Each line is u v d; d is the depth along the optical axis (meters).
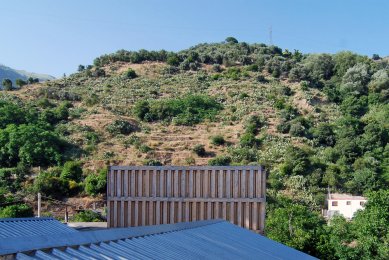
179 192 29.77
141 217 29.98
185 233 15.97
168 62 106.06
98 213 46.62
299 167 60.91
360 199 54.12
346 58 105.25
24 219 19.84
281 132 72.56
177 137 71.69
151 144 68.81
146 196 29.97
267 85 94.00
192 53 109.25
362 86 91.06
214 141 69.25
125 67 105.50
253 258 14.54
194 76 99.56
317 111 82.06
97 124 72.81
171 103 81.19
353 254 32.81
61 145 63.84
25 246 8.44
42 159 59.34
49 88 88.25
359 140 68.94
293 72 97.56
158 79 97.69
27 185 53.81
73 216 46.72
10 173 55.41
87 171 58.69
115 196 30.17
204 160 64.69
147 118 77.12
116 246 10.88
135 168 30.11
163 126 75.75
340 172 61.75
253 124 73.44
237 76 97.94
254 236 19.67
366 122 75.06
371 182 58.84
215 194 29.44
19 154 58.31
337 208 54.12
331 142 70.25
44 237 9.27
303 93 87.62
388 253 30.77
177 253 12.15
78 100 84.12
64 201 52.12
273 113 79.38
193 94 88.75
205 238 15.96
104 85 92.88
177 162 64.12
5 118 65.44
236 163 62.22
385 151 67.81
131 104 82.75
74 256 8.98
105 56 110.00
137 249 11.23
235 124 76.25
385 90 88.44
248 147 67.75
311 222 35.94
